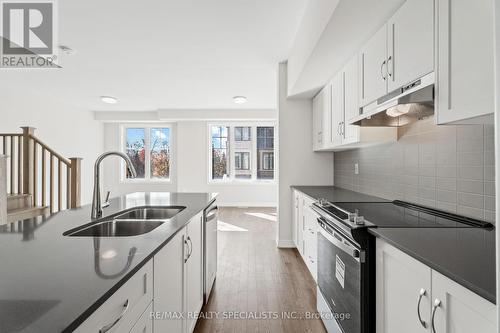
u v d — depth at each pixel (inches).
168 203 91.4
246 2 91.7
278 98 154.9
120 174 302.7
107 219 67.0
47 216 68.1
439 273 34.9
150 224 69.7
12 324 22.2
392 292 47.3
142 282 39.2
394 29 65.4
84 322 25.5
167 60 142.4
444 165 68.5
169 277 51.7
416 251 40.3
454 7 44.6
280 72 150.3
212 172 302.0
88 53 132.8
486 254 38.8
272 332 78.4
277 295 100.4
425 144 76.1
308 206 113.3
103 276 31.7
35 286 29.1
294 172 156.1
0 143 185.3
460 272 32.4
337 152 150.5
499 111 24.9
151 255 39.9
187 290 66.2
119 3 91.4
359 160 121.2
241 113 273.7
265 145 301.3
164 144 305.1
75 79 175.5
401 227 55.0
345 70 99.5
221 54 135.4
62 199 242.4
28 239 46.8
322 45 84.8
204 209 88.7
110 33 112.1
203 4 92.4
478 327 29.4
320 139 136.9
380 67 72.2
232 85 189.5
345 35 78.7
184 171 294.5
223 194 296.4
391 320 47.6
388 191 96.2
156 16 99.7
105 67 152.7
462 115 43.1
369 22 71.6
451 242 44.9
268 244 163.0
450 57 45.7
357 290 54.9
